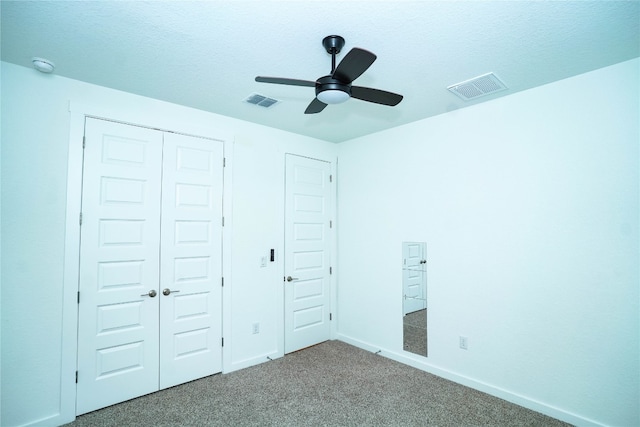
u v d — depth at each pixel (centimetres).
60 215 237
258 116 325
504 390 268
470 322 291
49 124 234
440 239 315
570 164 240
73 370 239
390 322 357
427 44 195
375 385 292
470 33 184
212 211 314
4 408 214
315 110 223
